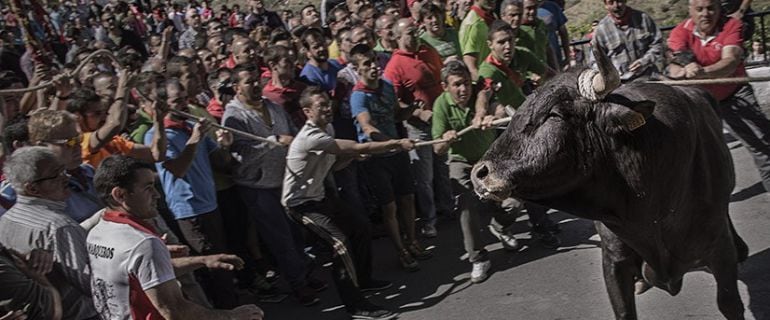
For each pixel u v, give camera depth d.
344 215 6.10
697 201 4.23
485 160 3.72
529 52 7.26
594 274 6.11
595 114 3.68
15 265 3.85
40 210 4.03
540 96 3.72
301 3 21.11
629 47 7.07
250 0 14.19
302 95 5.90
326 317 6.15
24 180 3.99
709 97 5.06
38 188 4.02
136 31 16.70
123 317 3.82
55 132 4.57
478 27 7.66
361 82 6.74
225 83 6.79
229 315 3.89
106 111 5.50
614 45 7.10
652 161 3.81
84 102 5.38
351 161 6.75
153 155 5.50
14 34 13.17
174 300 3.76
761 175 6.73
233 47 7.73
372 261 6.66
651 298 5.69
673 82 4.41
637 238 4.07
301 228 6.60
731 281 4.55
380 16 8.48
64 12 18.09
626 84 4.15
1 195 4.57
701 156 4.21
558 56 9.62
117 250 3.76
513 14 7.46
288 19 14.71
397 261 6.99
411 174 6.87
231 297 6.01
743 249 5.51
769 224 6.53
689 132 4.00
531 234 6.98
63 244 4.00
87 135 5.28
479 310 5.88
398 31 7.25
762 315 5.32
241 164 6.21
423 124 7.12
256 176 6.20
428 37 8.03
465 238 6.31
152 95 5.84
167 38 8.66
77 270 4.03
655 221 4.00
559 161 3.65
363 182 7.56
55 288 4.12
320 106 5.82
